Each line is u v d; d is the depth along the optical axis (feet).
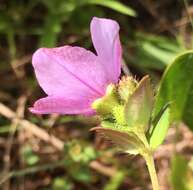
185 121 0.38
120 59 0.26
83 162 0.45
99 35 0.25
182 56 0.32
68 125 0.51
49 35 0.50
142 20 0.56
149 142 0.28
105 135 0.27
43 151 0.49
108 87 0.26
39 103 0.26
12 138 0.49
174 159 0.38
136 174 0.47
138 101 0.26
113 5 0.50
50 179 0.49
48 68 0.25
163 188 0.47
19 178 0.49
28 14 0.55
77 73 0.26
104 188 0.46
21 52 0.54
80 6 0.53
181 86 0.34
